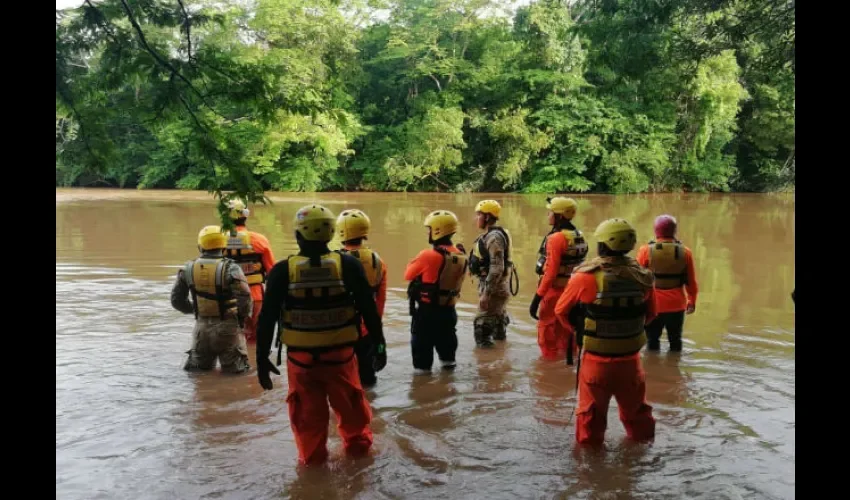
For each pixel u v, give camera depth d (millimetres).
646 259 7523
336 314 4758
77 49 5387
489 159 42594
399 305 10031
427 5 44656
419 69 41656
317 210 4777
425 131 39094
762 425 5473
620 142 40688
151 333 8320
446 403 6059
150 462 4824
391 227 19656
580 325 5098
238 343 6926
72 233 17828
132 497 4309
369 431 5078
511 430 5410
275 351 8117
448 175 42406
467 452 4992
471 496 4312
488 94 42656
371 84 43594
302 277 4699
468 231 18453
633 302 4906
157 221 20859
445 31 43750
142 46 5531
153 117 5695
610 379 4953
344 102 38625
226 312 6836
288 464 4812
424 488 4434
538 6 39844
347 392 4863
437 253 6934
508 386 6543
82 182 42969
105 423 5543
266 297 4742
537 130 40438
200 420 5645
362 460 4863
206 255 6898
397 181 40188
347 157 41562
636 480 4520
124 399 6109
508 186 42156
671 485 4445
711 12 9508
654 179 42188
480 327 7941
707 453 4941
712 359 7320
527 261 13836
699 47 9391
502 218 22859
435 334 7039
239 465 4789
